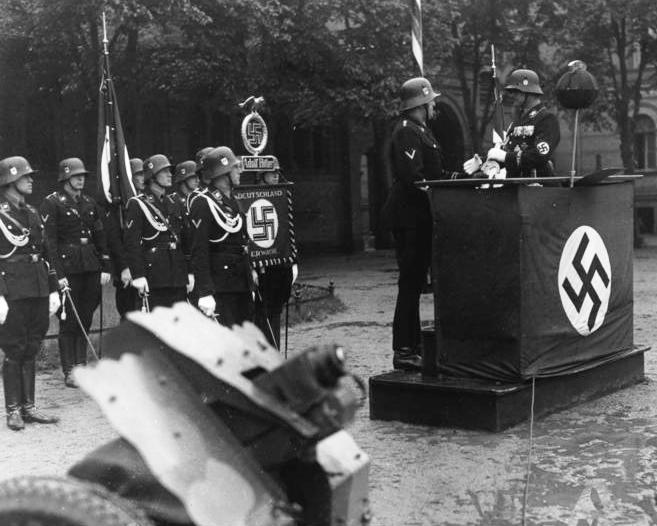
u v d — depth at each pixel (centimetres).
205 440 311
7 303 729
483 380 691
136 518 295
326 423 312
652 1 2588
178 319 345
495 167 745
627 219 790
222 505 295
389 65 2119
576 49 2752
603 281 754
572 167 706
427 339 722
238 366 329
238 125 2717
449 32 2342
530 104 774
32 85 2180
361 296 1661
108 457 353
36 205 2292
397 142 736
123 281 988
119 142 1042
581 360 732
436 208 698
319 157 3006
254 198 827
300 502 342
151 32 2102
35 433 713
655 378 845
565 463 584
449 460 599
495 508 506
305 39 2041
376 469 585
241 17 1888
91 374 313
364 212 3309
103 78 1067
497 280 677
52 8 1770
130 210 954
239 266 774
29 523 283
